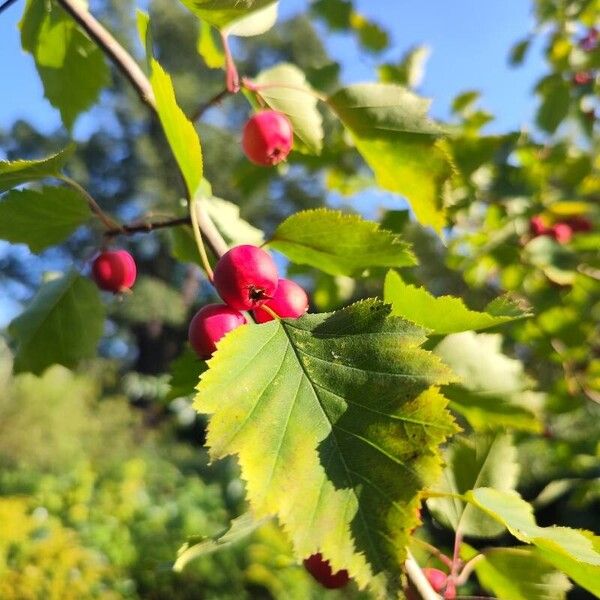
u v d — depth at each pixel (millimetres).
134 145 3477
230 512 1130
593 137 537
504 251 420
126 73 230
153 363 3426
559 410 428
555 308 410
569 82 521
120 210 3486
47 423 1451
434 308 172
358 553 125
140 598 869
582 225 434
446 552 232
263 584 838
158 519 983
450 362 211
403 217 347
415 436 133
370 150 230
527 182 442
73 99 300
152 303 3139
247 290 168
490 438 219
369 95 224
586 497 446
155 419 2219
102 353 3439
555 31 549
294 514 129
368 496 130
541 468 877
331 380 143
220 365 142
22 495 980
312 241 193
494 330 241
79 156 3490
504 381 212
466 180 372
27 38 292
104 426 1635
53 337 260
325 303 360
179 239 243
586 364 435
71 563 803
